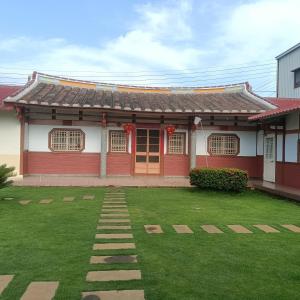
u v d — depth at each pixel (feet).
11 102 43.55
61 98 48.39
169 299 12.37
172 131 52.03
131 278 14.10
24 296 12.42
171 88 59.62
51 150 50.08
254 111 48.70
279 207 31.14
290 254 17.51
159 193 37.70
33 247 17.88
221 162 53.16
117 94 56.39
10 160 46.70
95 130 51.21
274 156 46.21
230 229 22.52
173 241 19.36
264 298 12.60
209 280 14.07
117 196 35.01
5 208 27.94
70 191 37.60
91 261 15.96
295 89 69.10
